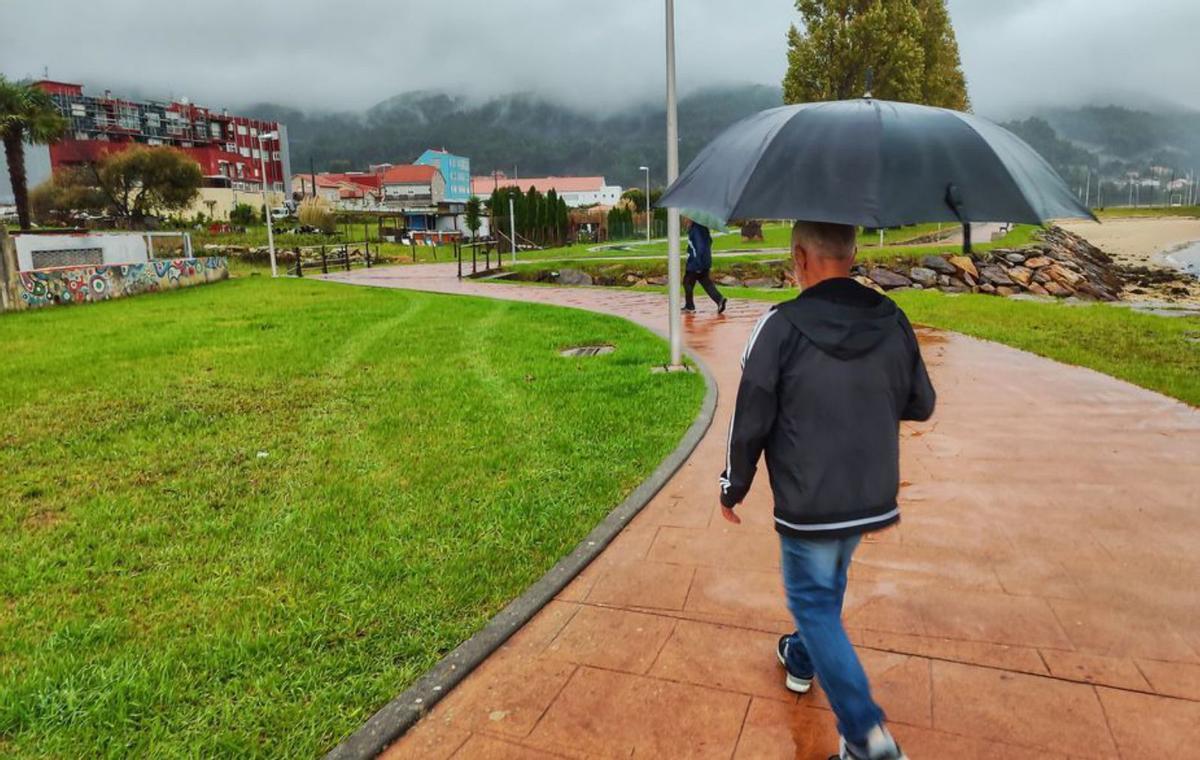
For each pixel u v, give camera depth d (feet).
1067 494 14.94
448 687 9.05
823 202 6.23
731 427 7.08
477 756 7.97
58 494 15.61
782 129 6.94
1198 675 9.03
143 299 59.88
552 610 10.96
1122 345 31.81
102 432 19.93
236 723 8.30
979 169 6.49
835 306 6.80
